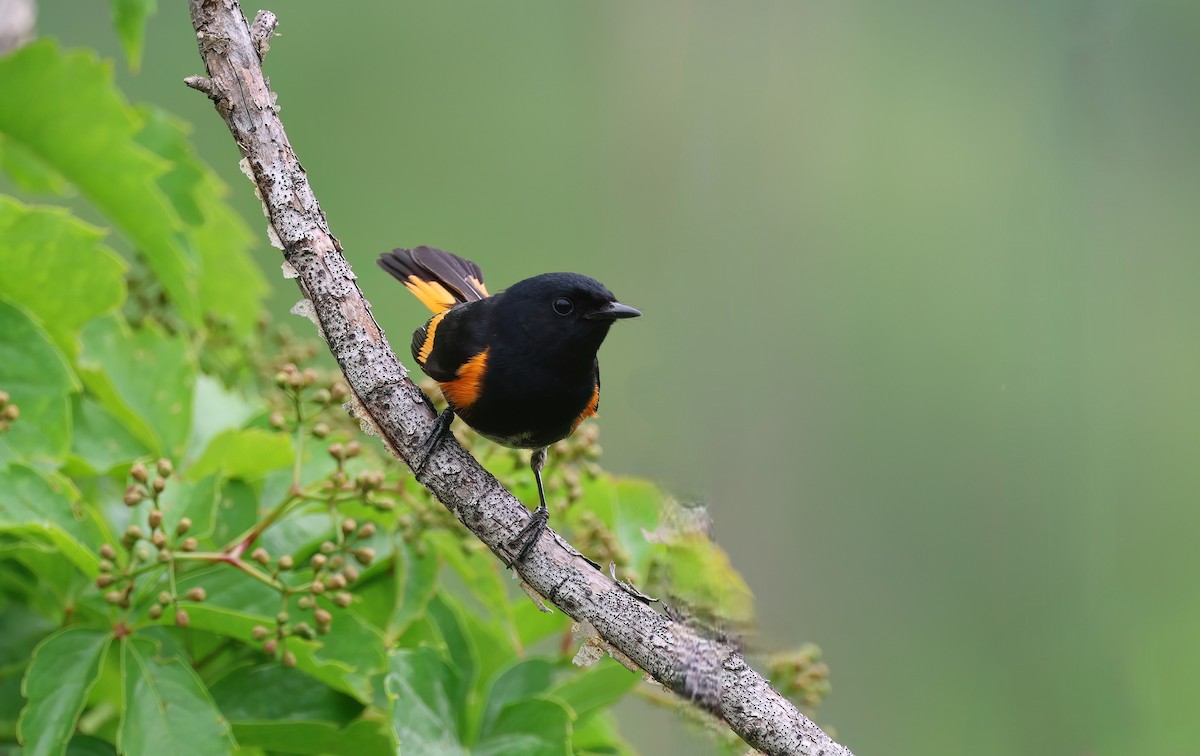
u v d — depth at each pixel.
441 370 6.62
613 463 12.72
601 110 15.29
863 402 13.71
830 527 13.05
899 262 14.38
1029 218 14.75
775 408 13.13
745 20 15.09
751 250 14.16
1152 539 14.11
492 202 15.02
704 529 5.65
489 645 7.07
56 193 7.96
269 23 5.61
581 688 6.23
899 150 14.94
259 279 8.20
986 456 13.91
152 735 5.37
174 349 6.88
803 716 5.14
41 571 5.97
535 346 6.52
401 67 15.29
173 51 14.54
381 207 14.77
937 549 13.50
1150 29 14.78
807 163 14.54
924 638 12.97
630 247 14.69
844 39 15.00
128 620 5.68
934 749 12.77
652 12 15.40
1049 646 13.28
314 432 6.14
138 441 6.75
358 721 5.98
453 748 5.67
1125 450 14.30
